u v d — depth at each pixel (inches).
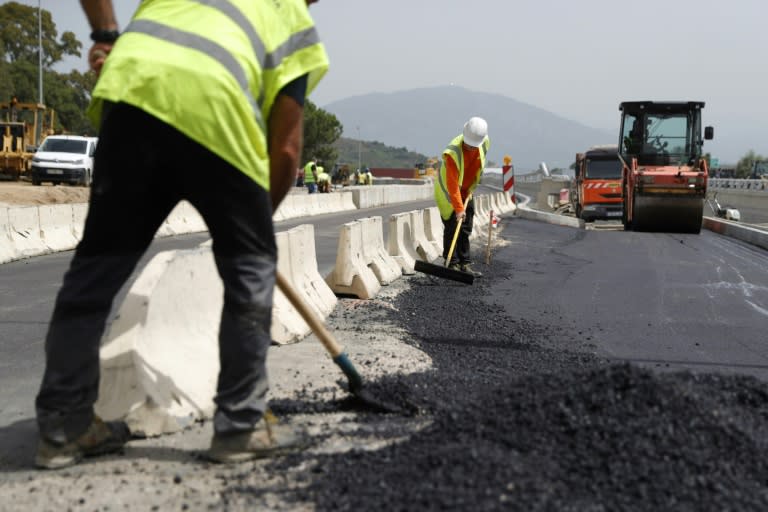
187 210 719.7
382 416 149.3
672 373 157.4
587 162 1212.5
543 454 115.6
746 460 118.2
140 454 127.0
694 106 900.6
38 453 121.6
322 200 1221.1
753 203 1652.3
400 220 413.7
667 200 832.3
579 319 300.2
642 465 111.3
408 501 101.8
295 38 121.5
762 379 212.4
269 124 122.6
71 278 119.6
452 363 205.0
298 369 189.8
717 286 404.5
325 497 106.3
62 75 3609.7
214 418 123.0
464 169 399.2
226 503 106.3
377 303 307.9
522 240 684.1
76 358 120.0
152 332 146.5
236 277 118.3
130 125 111.9
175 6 117.3
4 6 3395.7
